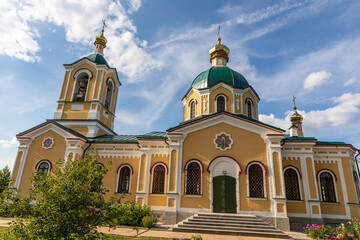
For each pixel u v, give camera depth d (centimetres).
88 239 727
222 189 1652
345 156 1789
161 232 1345
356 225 1327
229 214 1541
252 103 2314
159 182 1847
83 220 734
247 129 1752
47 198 727
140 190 1809
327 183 1773
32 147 2059
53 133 2072
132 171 1983
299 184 1719
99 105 2416
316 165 1809
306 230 1462
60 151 2011
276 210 1541
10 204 724
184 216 1616
